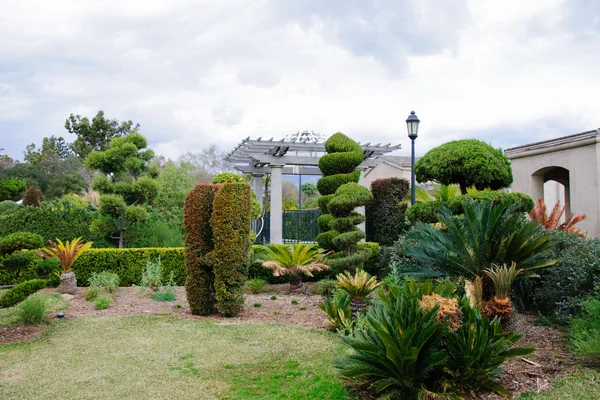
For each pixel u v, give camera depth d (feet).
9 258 22.04
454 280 20.33
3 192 49.96
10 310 24.48
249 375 14.82
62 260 30.22
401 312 12.85
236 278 24.12
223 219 24.03
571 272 20.26
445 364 12.60
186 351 17.56
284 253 30.68
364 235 33.47
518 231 18.66
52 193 91.30
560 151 39.75
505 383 13.43
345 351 15.64
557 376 13.91
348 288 21.34
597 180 35.55
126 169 40.34
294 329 20.92
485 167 26.08
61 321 22.65
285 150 43.45
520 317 22.00
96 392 13.38
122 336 19.81
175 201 55.67
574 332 17.26
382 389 12.03
